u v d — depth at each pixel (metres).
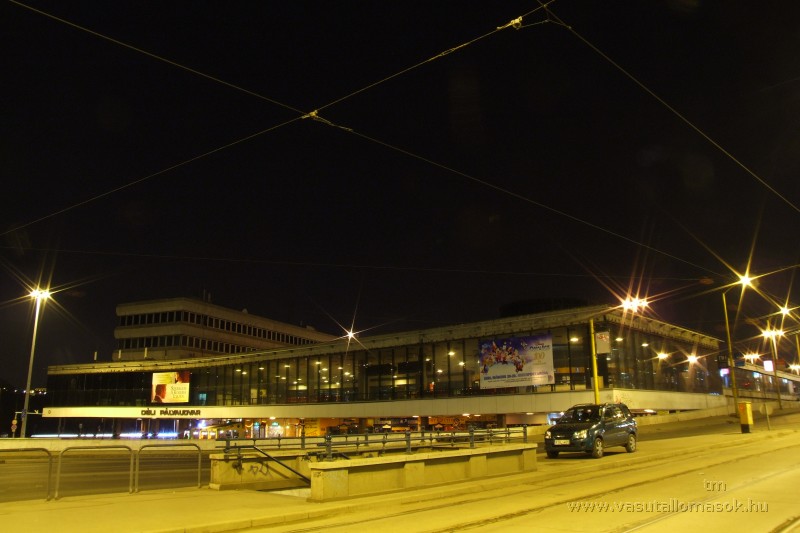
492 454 16.11
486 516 10.46
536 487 14.26
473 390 47.38
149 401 68.81
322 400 55.91
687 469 16.64
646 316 47.72
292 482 15.98
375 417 51.88
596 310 42.62
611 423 21.45
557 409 42.91
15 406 81.31
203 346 86.31
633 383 44.59
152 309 86.25
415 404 49.25
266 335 98.75
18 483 16.89
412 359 51.09
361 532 9.33
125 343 87.12
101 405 71.38
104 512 10.65
